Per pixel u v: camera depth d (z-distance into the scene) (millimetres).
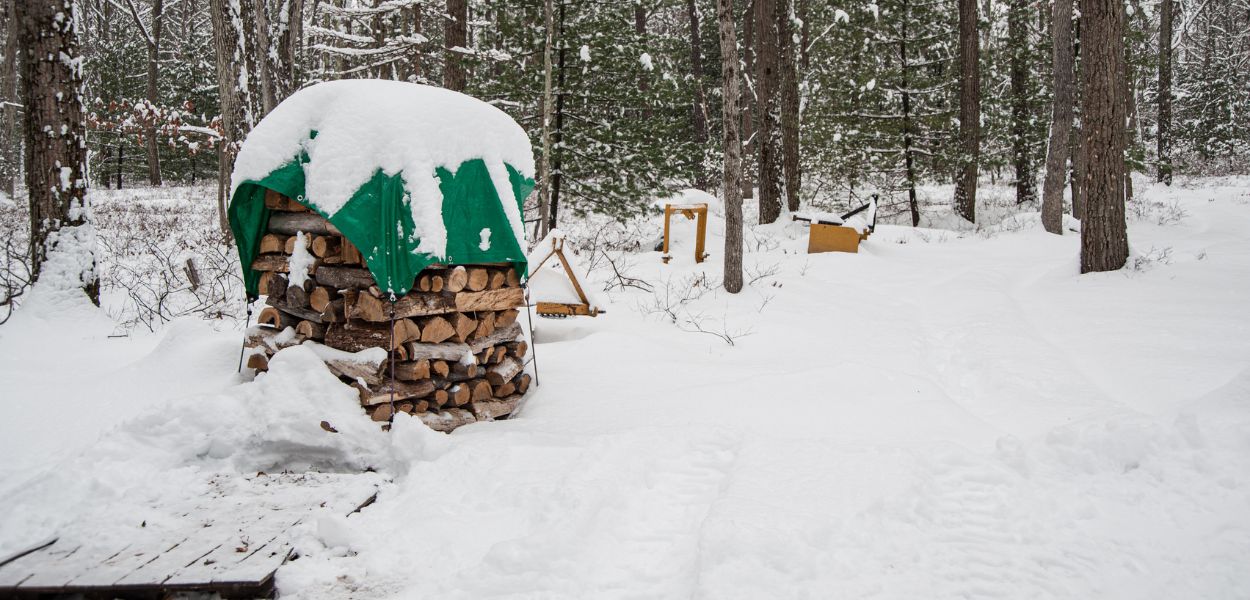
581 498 3723
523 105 14945
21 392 5516
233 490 4090
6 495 3844
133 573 3113
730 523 3375
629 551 3379
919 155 21234
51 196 8117
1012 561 3184
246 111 12875
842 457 4312
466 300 5422
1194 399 5410
